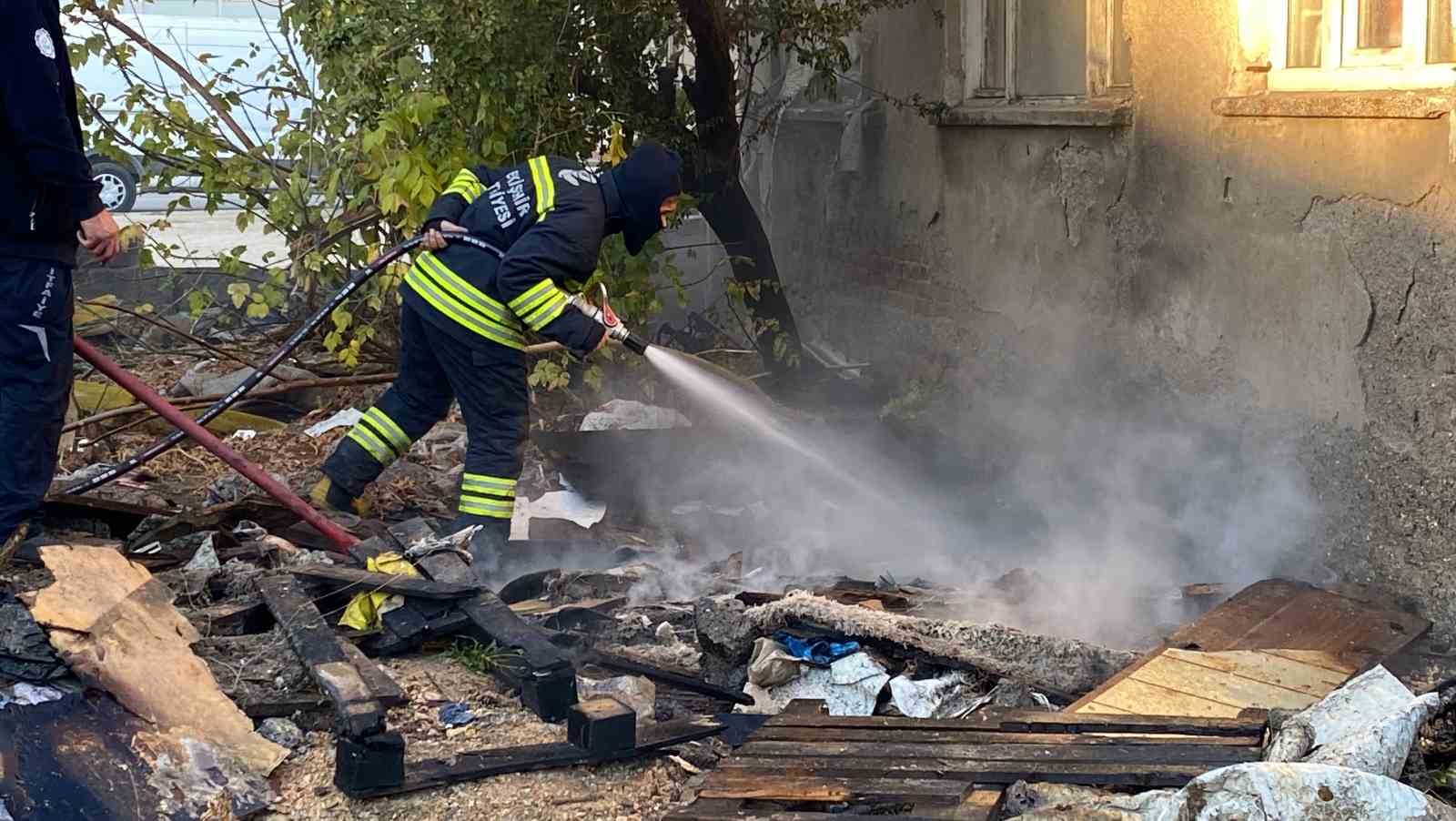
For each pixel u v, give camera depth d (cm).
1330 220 493
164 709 333
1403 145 457
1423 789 319
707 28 749
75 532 493
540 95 689
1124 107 611
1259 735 332
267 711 347
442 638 398
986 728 338
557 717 354
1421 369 457
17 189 392
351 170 682
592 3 714
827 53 812
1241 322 547
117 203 1529
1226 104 539
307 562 455
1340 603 453
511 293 454
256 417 721
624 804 319
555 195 466
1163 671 385
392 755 314
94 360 455
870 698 385
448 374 483
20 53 374
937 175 792
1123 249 621
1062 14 680
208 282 897
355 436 514
